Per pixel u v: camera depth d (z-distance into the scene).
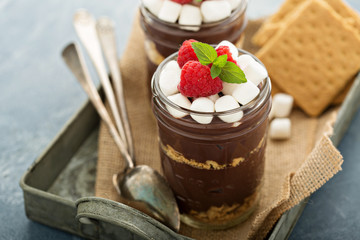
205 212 0.58
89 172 0.64
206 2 0.60
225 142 0.53
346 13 0.71
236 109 0.51
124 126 0.67
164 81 0.53
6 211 0.63
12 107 0.73
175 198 0.59
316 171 0.55
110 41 0.73
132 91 0.71
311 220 0.61
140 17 0.64
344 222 0.60
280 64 0.70
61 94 0.75
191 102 0.53
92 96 0.67
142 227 0.53
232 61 0.52
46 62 0.79
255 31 0.75
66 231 0.60
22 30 0.82
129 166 0.62
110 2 0.86
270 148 0.66
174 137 0.54
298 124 0.68
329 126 0.61
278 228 0.54
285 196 0.54
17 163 0.67
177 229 0.57
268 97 0.53
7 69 0.78
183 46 0.53
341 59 0.69
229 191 0.57
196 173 0.55
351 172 0.64
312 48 0.70
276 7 0.83
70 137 0.65
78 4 0.86
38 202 0.59
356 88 0.65
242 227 0.59
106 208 0.54
